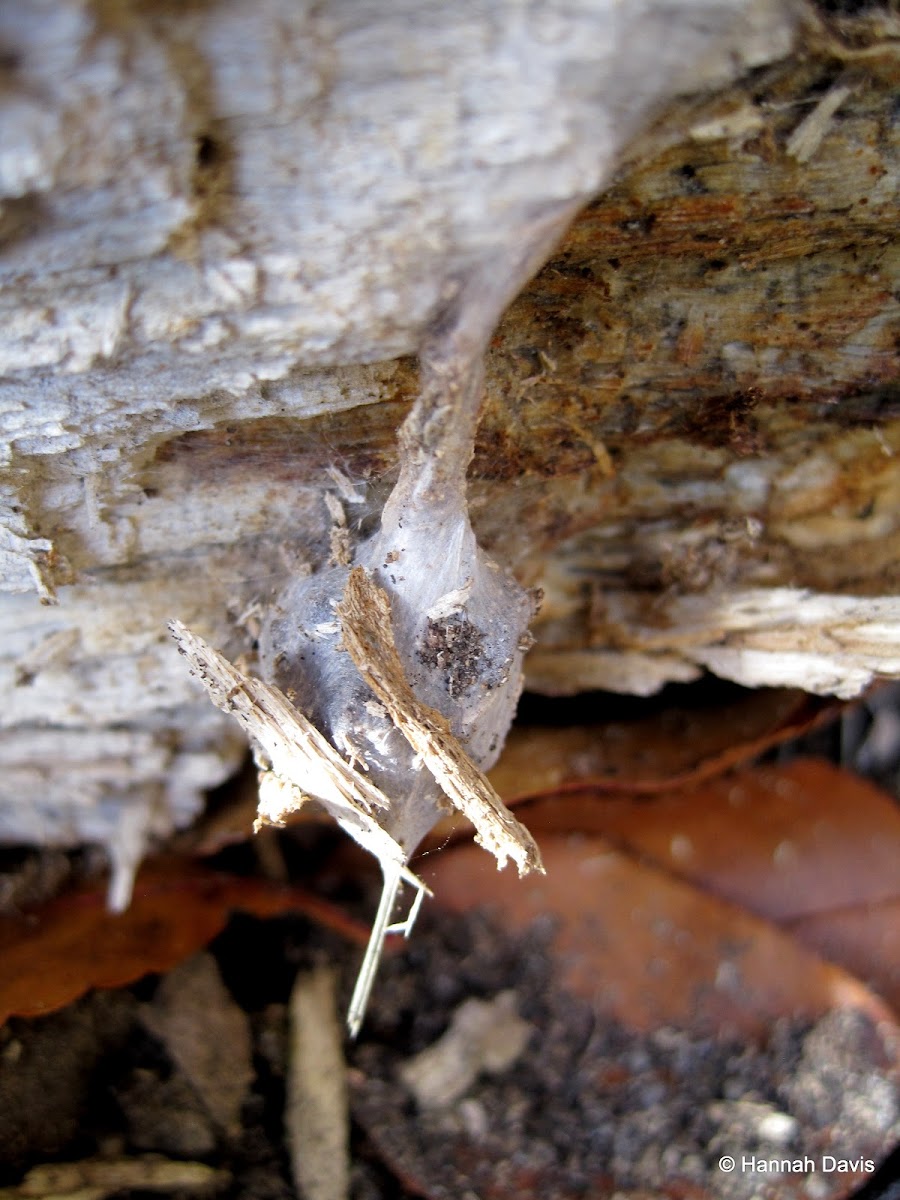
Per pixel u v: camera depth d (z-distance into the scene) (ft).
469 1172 0.27
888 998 0.30
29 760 0.26
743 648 0.26
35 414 0.18
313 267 0.16
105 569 0.23
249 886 0.29
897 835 0.31
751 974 0.30
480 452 0.22
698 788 0.32
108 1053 0.27
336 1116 0.28
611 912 0.31
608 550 0.26
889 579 0.24
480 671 0.20
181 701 0.25
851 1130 0.27
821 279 0.19
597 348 0.20
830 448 0.23
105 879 0.28
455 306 0.16
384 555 0.20
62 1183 0.25
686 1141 0.27
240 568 0.23
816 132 0.17
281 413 0.19
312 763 0.19
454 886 0.31
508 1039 0.29
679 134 0.16
